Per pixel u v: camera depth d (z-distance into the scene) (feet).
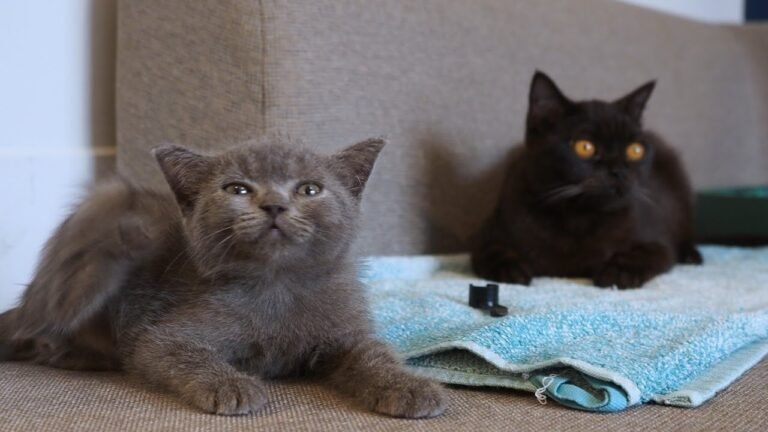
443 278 2.71
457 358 2.00
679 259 3.09
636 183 2.78
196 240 1.93
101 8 2.84
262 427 1.72
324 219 1.93
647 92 2.88
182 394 1.83
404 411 1.77
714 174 3.99
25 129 2.71
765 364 2.10
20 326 2.10
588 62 3.37
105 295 2.02
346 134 2.65
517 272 2.69
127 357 2.00
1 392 1.90
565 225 2.78
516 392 1.91
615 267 2.69
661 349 1.98
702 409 1.84
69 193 2.64
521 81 3.16
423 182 2.89
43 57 2.74
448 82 2.94
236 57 2.52
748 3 4.99
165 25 2.63
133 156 2.72
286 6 2.52
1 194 2.64
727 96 4.05
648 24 3.68
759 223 3.38
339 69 2.63
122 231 2.04
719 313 2.22
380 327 2.13
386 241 2.82
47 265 2.08
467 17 3.00
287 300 1.96
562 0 3.36
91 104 2.84
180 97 2.62
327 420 1.76
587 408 1.82
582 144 2.74
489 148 3.07
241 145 2.02
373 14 2.73
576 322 2.09
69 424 1.73
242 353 1.96
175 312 1.97
